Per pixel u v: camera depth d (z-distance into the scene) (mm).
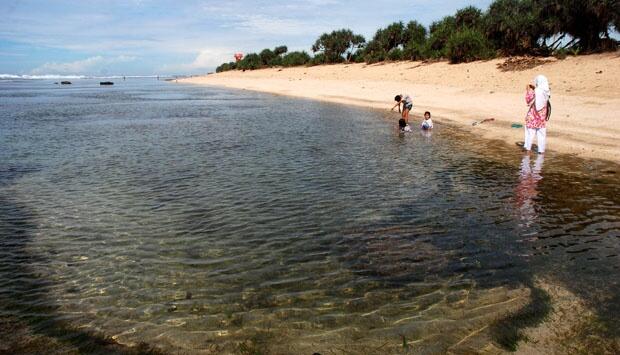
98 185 10938
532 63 31703
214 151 15031
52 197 10000
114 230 7996
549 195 9672
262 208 9070
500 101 24969
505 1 39062
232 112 28219
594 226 7836
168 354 4555
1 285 6051
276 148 15422
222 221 8359
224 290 5848
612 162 12453
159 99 42531
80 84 93000
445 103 26828
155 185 10859
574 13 31984
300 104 32750
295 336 4824
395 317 5141
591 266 6301
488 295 5570
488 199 9484
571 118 18391
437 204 9203
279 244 7297
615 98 20531
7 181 11398
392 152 14531
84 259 6840
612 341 4523
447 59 43719
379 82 40875
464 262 6547
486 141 16156
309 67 73125
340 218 8461
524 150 14344
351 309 5336
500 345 4531
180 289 5887
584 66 27328
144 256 6910
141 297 5695
